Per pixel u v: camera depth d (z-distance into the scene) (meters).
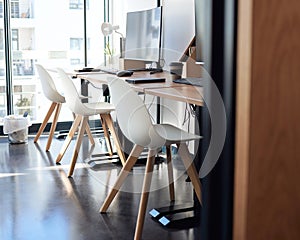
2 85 4.89
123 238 2.28
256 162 0.53
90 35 5.29
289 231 0.55
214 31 0.55
